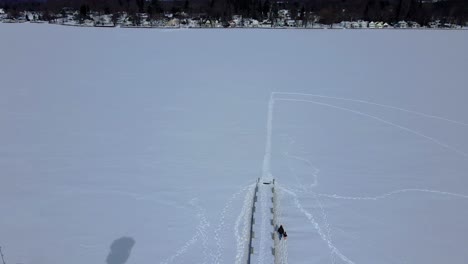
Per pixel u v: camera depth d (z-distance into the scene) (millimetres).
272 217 16156
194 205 17094
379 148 22906
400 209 17078
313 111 28969
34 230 15320
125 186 18531
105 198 17531
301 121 27016
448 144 23484
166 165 20578
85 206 16922
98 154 21688
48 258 13898
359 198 17812
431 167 20766
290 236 15102
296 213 16562
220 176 19531
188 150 22406
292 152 22281
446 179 19594
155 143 23219
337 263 13891
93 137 23906
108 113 28125
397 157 21828
